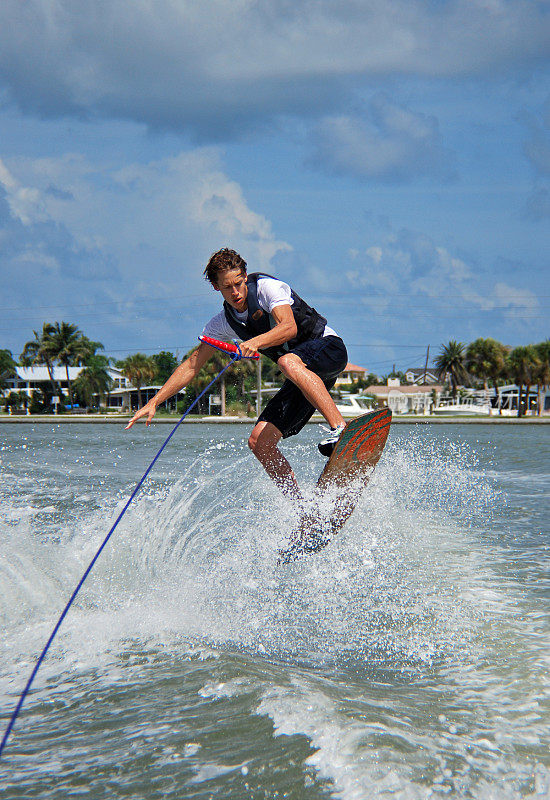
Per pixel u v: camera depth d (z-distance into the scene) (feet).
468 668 26.20
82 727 20.98
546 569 42.19
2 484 81.20
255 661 26.22
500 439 240.32
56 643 28.55
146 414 38.40
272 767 18.31
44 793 17.39
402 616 32.81
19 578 36.70
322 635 30.14
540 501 72.90
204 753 19.11
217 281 37.29
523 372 655.76
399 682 24.84
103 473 94.58
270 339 35.53
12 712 22.25
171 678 24.53
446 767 18.48
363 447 34.94
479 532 54.54
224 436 225.15
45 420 484.33
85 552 42.50
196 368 39.96
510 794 17.40
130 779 17.93
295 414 38.83
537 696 23.39
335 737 19.77
